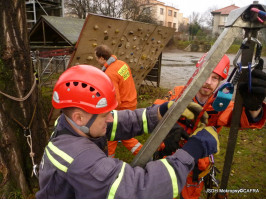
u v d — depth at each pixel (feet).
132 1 80.48
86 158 3.03
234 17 2.74
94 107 3.25
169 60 64.90
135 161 3.43
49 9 40.86
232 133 3.71
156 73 26.68
